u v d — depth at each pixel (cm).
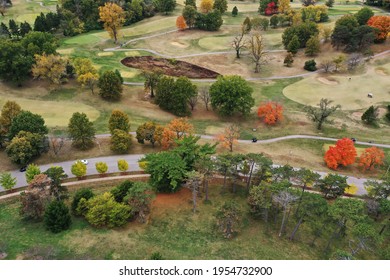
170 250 5231
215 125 9950
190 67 13750
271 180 6625
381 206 6159
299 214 5888
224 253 5259
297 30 14862
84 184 6962
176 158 6450
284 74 13438
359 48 14375
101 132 8950
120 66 13388
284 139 9275
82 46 14950
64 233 5428
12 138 7781
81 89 11288
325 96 11806
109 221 5578
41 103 10244
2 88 10906
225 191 6856
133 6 17825
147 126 8212
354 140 9281
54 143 8238
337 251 4716
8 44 10694
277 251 5391
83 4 17325
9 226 5625
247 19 16525
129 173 7388
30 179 6788
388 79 12694
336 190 6681
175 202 6462
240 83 10356
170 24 17775
